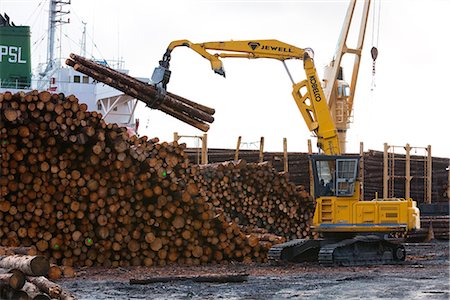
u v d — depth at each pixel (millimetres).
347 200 43438
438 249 56938
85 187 39156
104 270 38281
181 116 49500
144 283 32906
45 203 38531
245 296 29219
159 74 49094
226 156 67438
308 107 54156
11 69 65250
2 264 27219
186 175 45125
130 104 70562
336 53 69938
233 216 50188
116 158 39594
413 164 73375
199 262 42094
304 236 51875
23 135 37656
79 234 39156
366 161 70062
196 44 53000
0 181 37531
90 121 38875
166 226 41281
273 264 42094
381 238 42688
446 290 30953
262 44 54094
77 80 69875
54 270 34031
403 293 30016
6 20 66125
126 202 40219
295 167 68000
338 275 36812
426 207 71562
